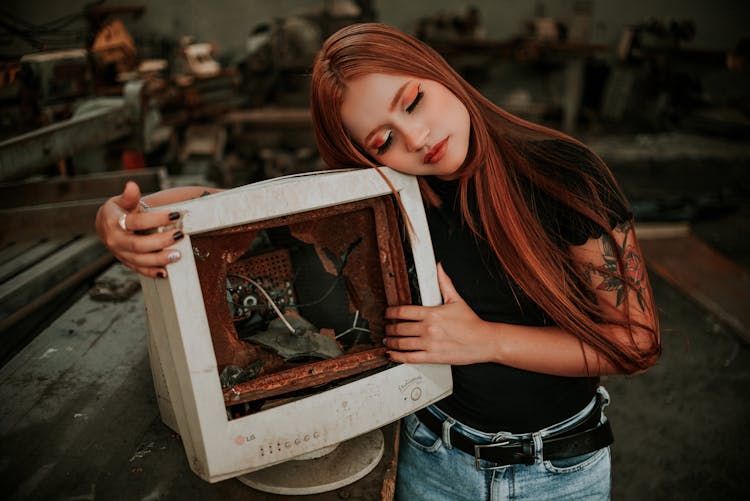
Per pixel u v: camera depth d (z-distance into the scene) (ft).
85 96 8.33
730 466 6.54
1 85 6.78
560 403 3.45
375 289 3.43
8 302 4.92
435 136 2.96
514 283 3.36
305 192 2.94
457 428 3.62
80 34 8.53
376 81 2.84
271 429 2.93
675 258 10.35
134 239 2.64
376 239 3.35
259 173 15.05
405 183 3.20
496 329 3.28
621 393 7.45
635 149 18.44
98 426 3.78
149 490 3.29
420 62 2.90
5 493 3.25
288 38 17.87
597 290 3.18
